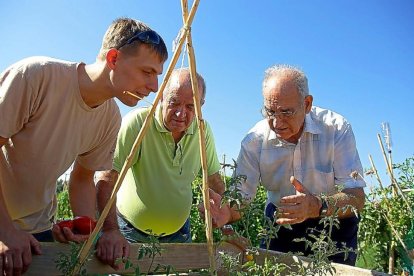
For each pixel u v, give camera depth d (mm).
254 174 1172
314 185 1116
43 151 794
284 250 1121
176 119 1067
